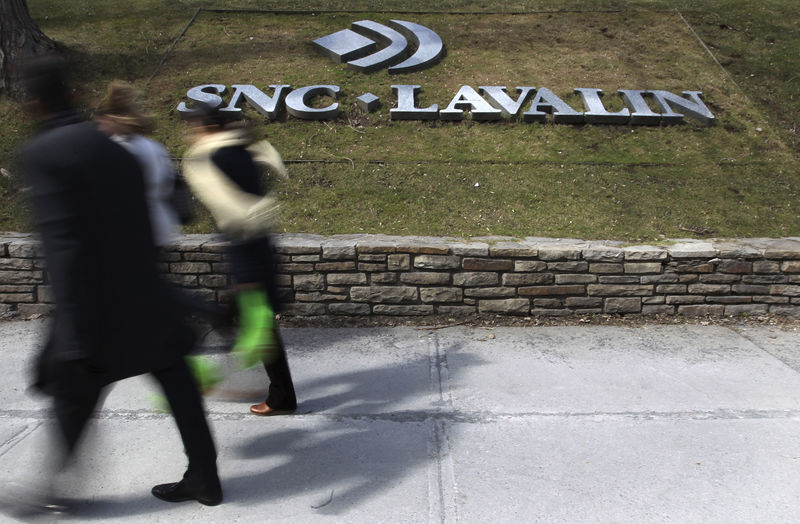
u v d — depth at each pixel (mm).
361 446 3221
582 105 6762
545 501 2789
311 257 4691
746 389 3719
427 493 2857
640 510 2725
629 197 5559
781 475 2945
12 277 4816
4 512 2709
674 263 4660
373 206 5441
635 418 3424
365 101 6594
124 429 3383
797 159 6176
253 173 3068
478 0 8961
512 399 3648
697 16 8570
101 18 8367
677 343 4352
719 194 5633
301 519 2703
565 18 8438
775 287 4699
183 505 2793
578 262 4668
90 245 2236
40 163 2193
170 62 7406
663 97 6770
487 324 4715
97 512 2752
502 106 6562
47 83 2336
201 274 4750
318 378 3949
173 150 5984
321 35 7977
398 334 4578
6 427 3412
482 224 5215
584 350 4262
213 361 4078
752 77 7418
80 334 2230
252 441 3277
